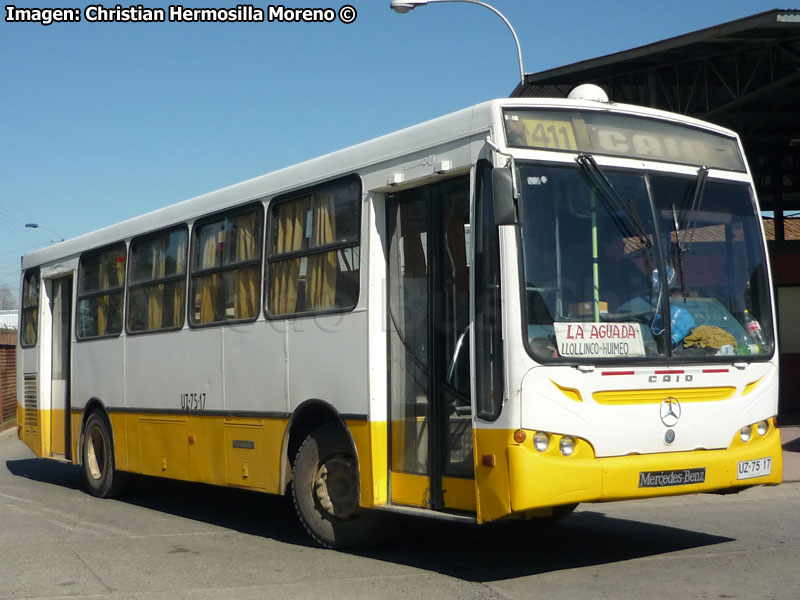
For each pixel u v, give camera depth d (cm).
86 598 682
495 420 659
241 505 1174
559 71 2003
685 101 2166
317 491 844
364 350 786
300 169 892
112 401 1205
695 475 694
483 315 678
